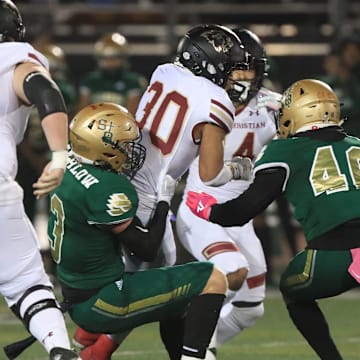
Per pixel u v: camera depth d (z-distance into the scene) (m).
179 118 18.78
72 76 43.47
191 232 22.05
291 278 19.00
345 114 35.91
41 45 37.19
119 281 17.83
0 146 16.64
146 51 43.91
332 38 42.44
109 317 17.75
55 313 16.86
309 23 46.19
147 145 19.09
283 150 18.91
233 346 26.45
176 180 19.36
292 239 38.00
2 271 16.81
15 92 16.55
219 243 21.75
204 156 18.61
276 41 43.34
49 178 15.95
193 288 17.97
